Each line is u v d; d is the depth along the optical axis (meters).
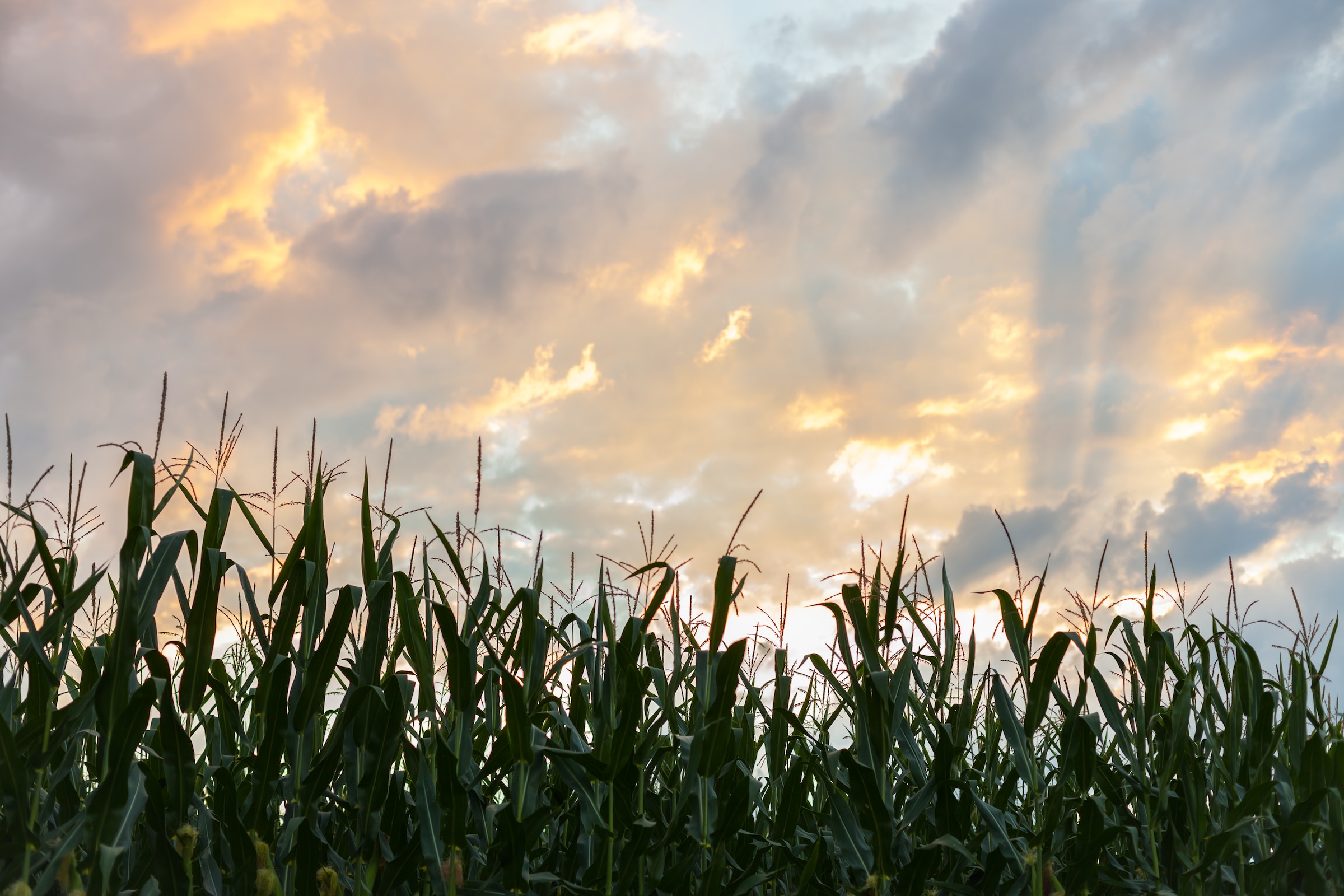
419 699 2.74
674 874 2.69
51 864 2.05
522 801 2.67
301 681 2.57
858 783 2.70
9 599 2.26
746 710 3.25
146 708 2.06
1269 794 2.75
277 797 2.55
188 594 2.48
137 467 2.21
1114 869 3.11
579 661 3.09
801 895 2.87
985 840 3.17
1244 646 3.08
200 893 2.37
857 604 2.97
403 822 2.59
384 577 2.75
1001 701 2.96
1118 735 3.06
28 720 2.29
